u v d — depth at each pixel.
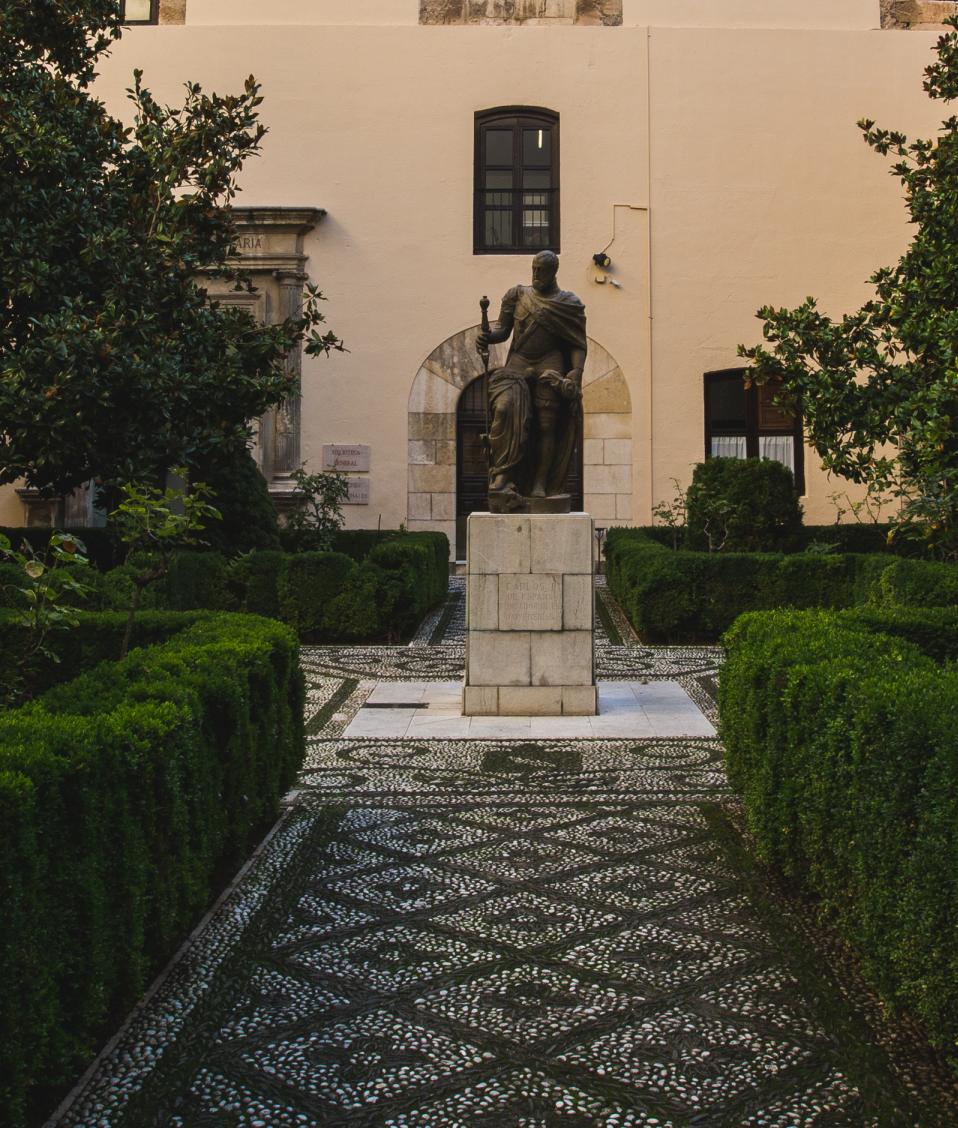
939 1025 3.24
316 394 17.39
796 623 6.09
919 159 9.68
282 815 6.19
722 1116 3.22
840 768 4.10
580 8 17.58
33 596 5.34
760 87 17.50
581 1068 3.49
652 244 17.44
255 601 12.64
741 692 5.58
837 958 4.29
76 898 3.40
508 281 17.45
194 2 17.58
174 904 4.23
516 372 8.99
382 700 9.46
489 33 17.56
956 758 3.24
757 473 14.36
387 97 17.53
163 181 9.87
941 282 8.70
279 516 17.14
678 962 4.25
